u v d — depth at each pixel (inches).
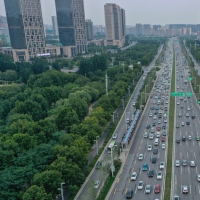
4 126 5123.0
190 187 3142.2
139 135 4857.3
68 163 3181.6
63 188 3174.2
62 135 3981.3
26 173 3053.6
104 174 3548.2
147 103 6820.9
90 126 4384.8
